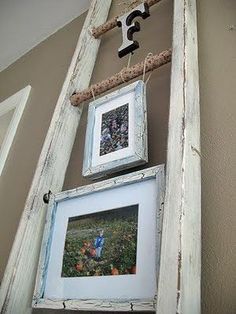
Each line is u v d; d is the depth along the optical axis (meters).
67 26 1.29
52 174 0.70
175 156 0.46
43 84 1.17
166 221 0.42
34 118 1.08
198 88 0.58
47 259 0.58
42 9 1.29
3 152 1.08
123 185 0.55
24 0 1.30
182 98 0.51
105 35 0.95
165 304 0.37
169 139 0.49
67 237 0.58
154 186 0.50
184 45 0.59
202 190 0.51
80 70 0.85
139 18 0.87
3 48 1.49
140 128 0.60
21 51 1.47
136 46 0.75
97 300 0.47
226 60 0.61
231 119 0.54
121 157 0.60
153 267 0.44
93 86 0.75
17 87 1.32
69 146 0.76
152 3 0.82
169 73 0.69
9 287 0.56
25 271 0.59
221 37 0.65
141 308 0.42
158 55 0.66
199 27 0.70
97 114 0.71
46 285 0.55
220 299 0.42
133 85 0.66
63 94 0.79
